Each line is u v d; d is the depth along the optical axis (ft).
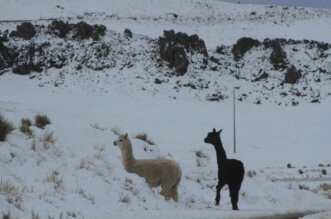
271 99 439.22
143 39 557.74
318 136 324.19
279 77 483.92
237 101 431.43
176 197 89.04
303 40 567.59
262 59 518.78
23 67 471.62
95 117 330.95
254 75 491.72
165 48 500.33
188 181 106.93
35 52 494.18
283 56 509.76
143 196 83.87
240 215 72.59
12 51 494.59
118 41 534.78
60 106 368.27
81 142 104.88
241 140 304.71
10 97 382.22
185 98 425.69
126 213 69.82
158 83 453.99
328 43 584.40
